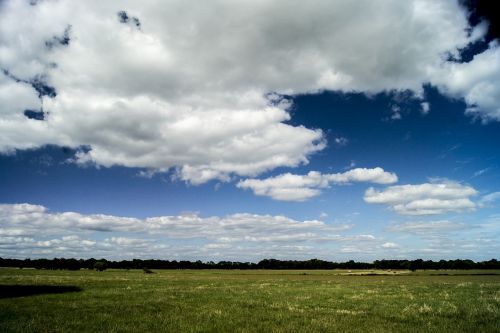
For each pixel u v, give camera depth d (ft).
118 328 54.85
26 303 83.56
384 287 150.61
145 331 53.16
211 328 55.36
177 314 69.82
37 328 54.39
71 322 59.47
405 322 62.39
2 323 57.62
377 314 71.20
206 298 100.73
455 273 404.98
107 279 202.90
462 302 89.20
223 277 286.46
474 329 55.21
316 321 61.46
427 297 103.40
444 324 59.67
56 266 469.98
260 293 119.03
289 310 76.43
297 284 178.50
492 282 196.75
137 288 136.15
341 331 53.42
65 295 103.19
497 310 74.08
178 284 168.66
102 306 80.53
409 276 323.57
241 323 60.23
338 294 115.65
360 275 354.74
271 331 53.31
